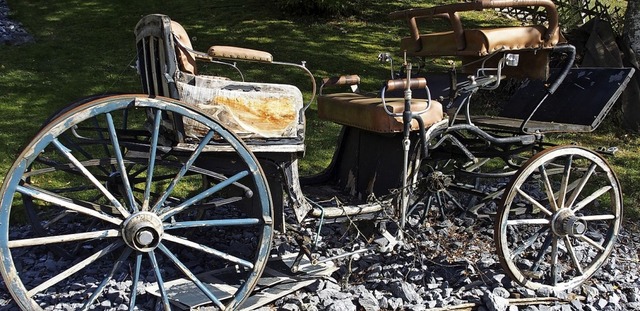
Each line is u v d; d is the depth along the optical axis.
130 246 3.30
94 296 3.40
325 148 6.75
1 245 3.08
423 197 4.87
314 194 4.35
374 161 4.24
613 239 4.21
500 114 4.99
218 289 3.71
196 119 3.29
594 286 4.25
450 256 4.46
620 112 7.77
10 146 6.54
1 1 13.05
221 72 9.19
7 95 8.29
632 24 7.82
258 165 3.43
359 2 12.45
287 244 4.50
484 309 3.88
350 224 3.99
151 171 3.32
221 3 12.66
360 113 4.00
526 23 11.21
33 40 10.88
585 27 8.06
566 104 4.59
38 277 4.04
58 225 4.73
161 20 3.34
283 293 3.75
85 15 12.22
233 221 3.47
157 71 3.57
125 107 3.19
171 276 4.09
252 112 3.49
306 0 11.66
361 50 10.23
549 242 4.09
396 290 3.94
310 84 8.89
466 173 4.43
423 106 3.88
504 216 3.88
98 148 6.41
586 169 4.65
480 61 4.30
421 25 11.40
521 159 5.14
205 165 3.66
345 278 3.97
